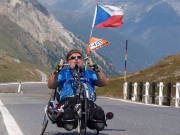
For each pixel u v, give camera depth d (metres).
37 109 19.30
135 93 31.52
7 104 22.70
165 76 43.69
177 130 12.23
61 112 9.50
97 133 10.06
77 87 9.70
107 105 22.97
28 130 11.95
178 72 44.00
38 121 14.29
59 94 10.29
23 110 18.69
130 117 15.96
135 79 47.12
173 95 34.81
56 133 11.18
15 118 15.21
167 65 49.88
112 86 46.41
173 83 39.59
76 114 9.42
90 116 9.39
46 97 32.09
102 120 9.45
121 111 18.78
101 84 10.20
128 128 12.59
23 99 28.30
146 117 16.00
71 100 9.67
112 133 11.43
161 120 14.93
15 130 11.79
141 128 12.62
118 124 13.61
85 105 9.15
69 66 10.21
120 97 37.09
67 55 10.27
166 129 12.43
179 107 22.77
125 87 33.97
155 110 19.58
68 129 9.45
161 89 27.05
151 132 11.76
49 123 13.50
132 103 25.47
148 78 45.19
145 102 28.64
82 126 9.41
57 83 10.11
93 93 10.05
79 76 9.96
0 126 12.72
